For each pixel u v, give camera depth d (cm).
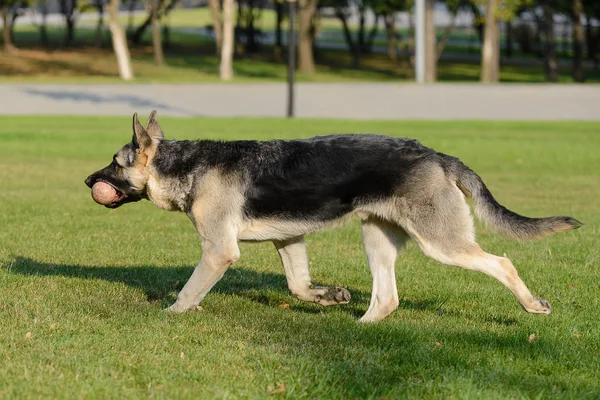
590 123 2723
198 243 1042
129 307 711
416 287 832
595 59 6650
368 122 2627
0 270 848
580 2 5559
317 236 1121
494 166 1870
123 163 700
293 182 664
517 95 3622
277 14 6550
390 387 534
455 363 586
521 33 7881
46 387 513
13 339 607
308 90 3809
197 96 3541
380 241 694
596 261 952
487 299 782
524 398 520
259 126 2414
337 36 9450
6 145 2066
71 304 713
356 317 719
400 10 6125
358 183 659
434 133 2341
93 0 7706
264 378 542
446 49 8169
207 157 686
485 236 1137
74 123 2569
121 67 4669
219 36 6166
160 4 5850
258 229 679
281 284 836
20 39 7431
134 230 1121
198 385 529
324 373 548
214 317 686
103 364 560
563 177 1734
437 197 647
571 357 606
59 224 1145
